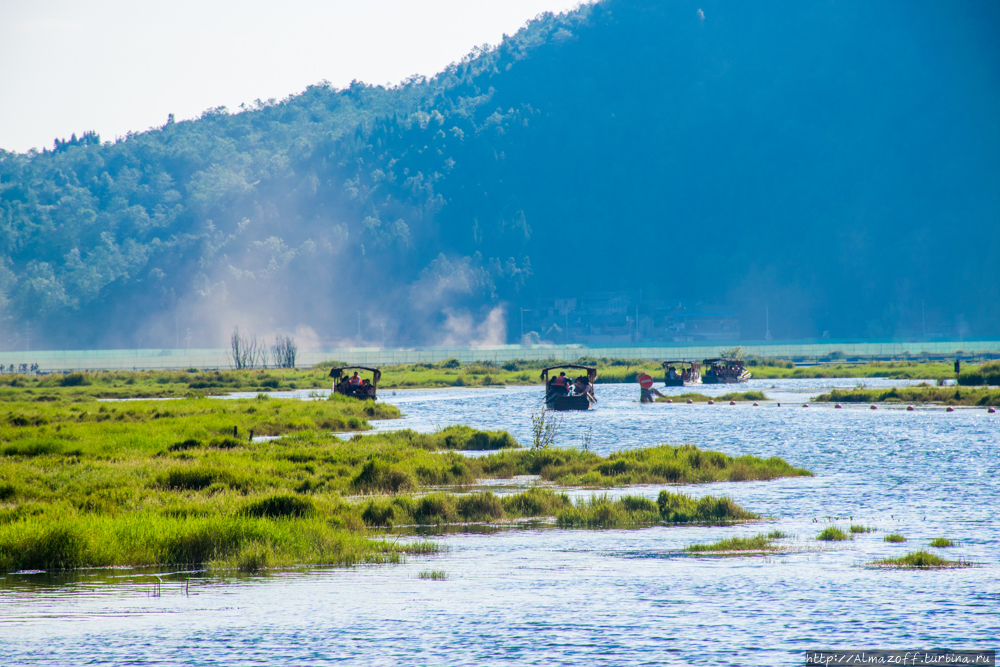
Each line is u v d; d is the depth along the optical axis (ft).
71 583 218.38
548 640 170.30
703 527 294.87
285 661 159.74
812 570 228.22
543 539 276.00
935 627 177.06
